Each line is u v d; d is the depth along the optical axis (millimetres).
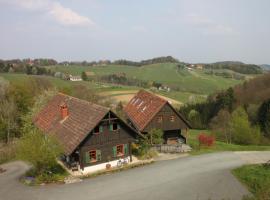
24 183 31641
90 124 34500
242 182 29781
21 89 65500
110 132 36281
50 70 155625
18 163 40531
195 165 36312
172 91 146625
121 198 26516
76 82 129625
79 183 30875
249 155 41750
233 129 70125
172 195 26844
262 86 112562
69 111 41531
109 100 86062
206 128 105938
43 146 31438
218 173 32844
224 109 100000
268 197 21859
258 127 73250
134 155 40750
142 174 33188
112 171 34531
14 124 56656
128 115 54125
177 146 45750
